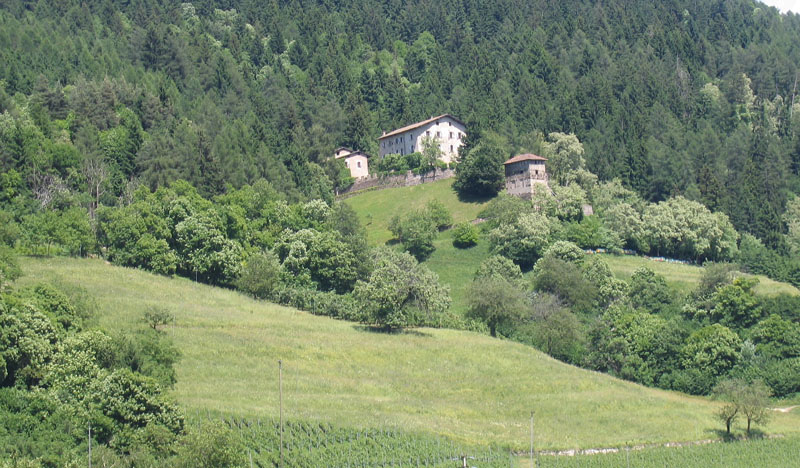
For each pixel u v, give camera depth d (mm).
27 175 183000
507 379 124250
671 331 149500
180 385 106750
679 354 146500
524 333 158375
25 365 92625
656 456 101125
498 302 157000
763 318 156375
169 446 84562
